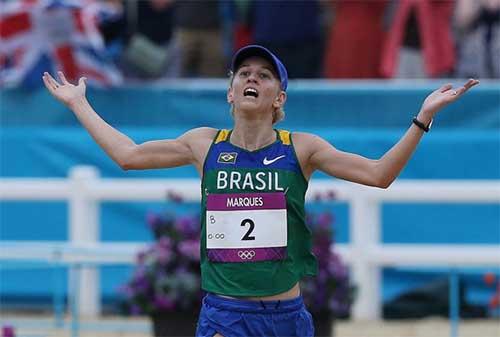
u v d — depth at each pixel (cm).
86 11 4328
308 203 4028
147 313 3272
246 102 1991
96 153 4262
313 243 3331
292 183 2006
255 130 2022
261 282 1991
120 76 4384
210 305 2019
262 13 4378
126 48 4434
